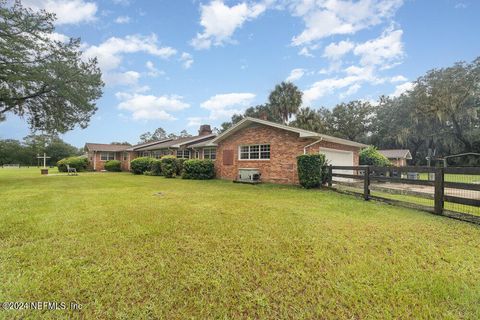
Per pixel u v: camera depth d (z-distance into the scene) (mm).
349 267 3010
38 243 3770
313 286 2613
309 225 4754
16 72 12242
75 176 19016
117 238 3996
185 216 5449
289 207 6496
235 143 15164
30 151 53594
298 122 26109
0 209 6168
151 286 2598
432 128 29922
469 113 25625
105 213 5719
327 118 38594
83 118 16312
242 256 3326
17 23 12109
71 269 2941
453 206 6797
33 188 10797
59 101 15039
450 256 3328
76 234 4188
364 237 4062
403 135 31219
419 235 4176
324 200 7645
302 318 2143
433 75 28219
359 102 37750
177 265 3059
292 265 3070
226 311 2227
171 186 11789
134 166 22172
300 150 11953
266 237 4055
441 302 2352
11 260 3166
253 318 2143
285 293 2494
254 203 7078
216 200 7609
